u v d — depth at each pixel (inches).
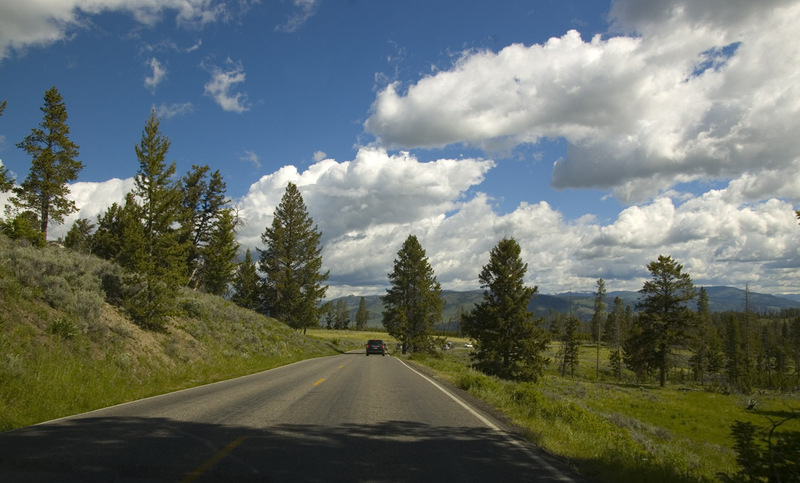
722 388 1914.4
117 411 366.6
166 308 760.3
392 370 877.8
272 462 227.0
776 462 206.5
